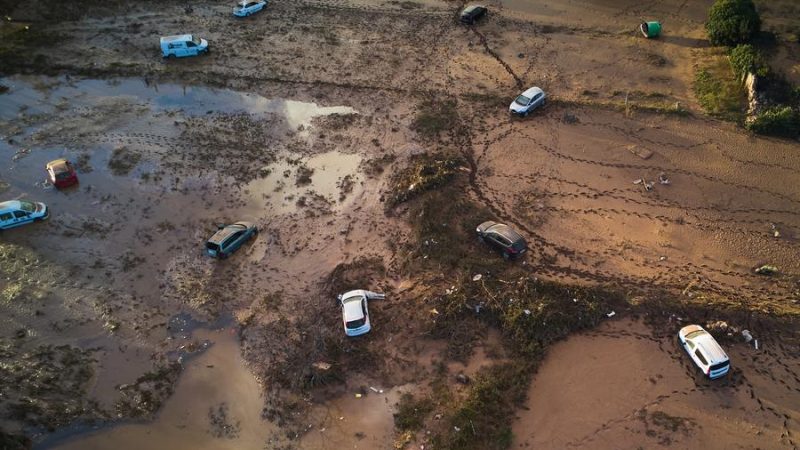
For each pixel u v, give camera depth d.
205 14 52.28
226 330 29.33
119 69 45.72
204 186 36.78
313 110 42.44
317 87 44.38
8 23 49.62
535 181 36.78
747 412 25.48
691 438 24.66
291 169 38.03
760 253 32.34
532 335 27.91
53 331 29.14
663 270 31.38
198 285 31.19
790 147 38.69
